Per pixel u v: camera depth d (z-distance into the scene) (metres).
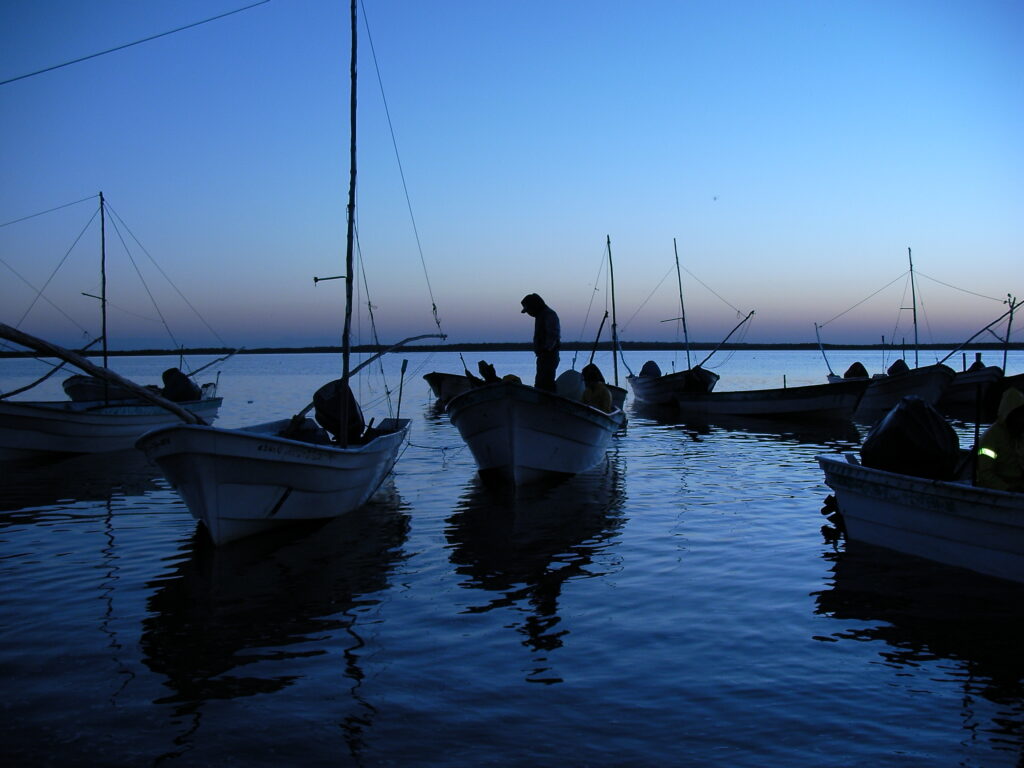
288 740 5.10
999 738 5.12
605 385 17.56
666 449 20.64
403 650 6.64
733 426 27.31
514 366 109.50
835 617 7.43
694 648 6.66
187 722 5.35
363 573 8.95
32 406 17.73
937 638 6.87
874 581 8.55
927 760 4.86
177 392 23.36
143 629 7.15
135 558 9.62
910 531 9.52
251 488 10.22
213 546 10.09
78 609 7.70
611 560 9.48
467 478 16.08
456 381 34.09
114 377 9.17
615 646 6.71
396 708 5.55
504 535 10.82
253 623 7.30
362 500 12.85
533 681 6.01
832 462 10.73
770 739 5.10
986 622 7.27
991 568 8.64
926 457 10.10
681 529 11.10
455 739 5.11
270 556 9.73
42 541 10.48
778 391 29.19
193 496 9.92
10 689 5.88
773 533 10.82
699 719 5.38
